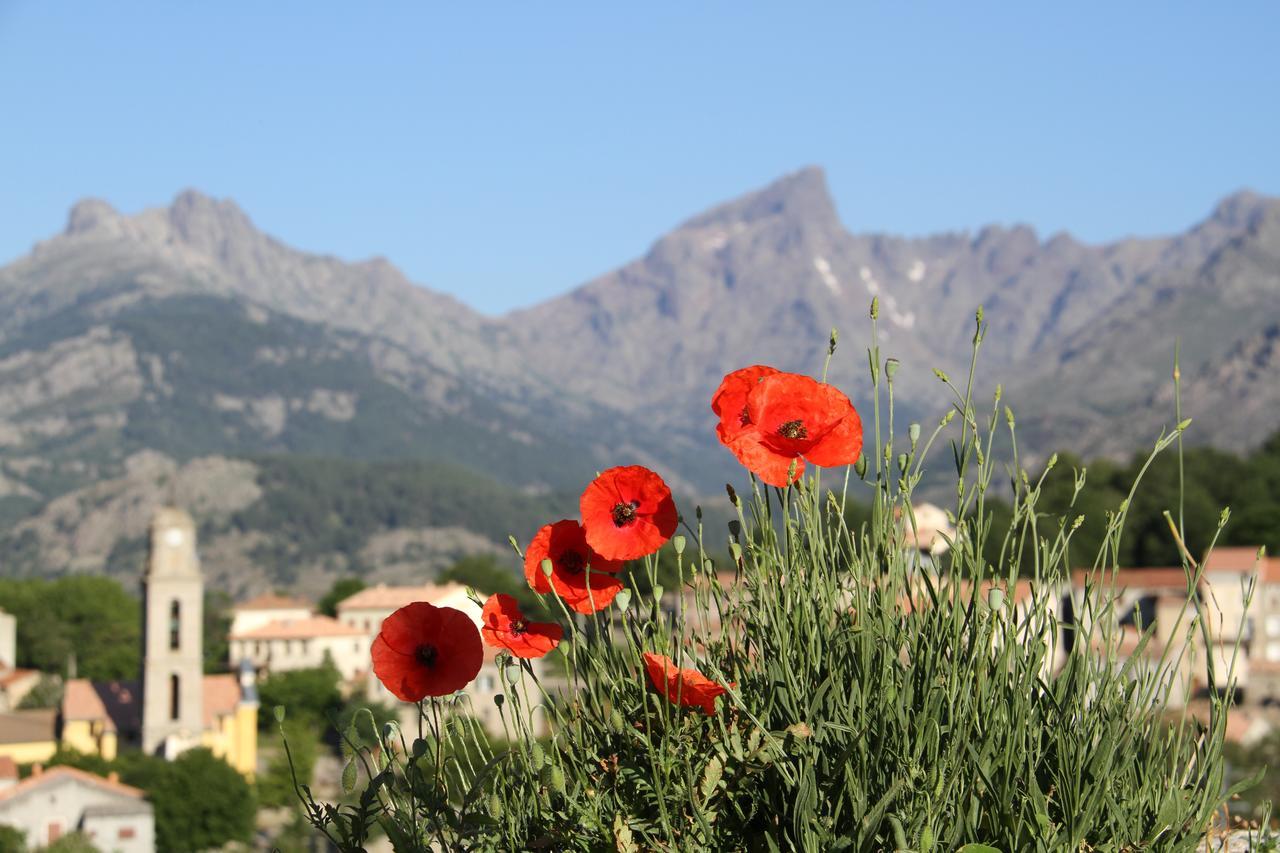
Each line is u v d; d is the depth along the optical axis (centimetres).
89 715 8306
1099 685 276
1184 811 269
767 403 289
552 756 288
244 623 13388
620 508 296
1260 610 4766
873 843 250
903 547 282
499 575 10662
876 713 265
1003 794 256
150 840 5672
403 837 271
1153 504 5891
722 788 276
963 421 279
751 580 290
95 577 12494
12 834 5356
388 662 300
